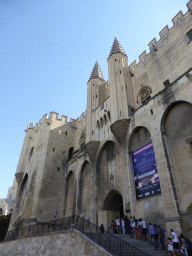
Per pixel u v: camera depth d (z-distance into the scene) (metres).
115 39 31.11
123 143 22.41
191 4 20.77
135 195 19.08
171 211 14.82
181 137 16.47
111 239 12.88
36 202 29.16
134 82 26.16
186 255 11.48
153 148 18.31
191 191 14.45
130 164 20.73
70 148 37.88
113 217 22.86
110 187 23.05
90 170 27.80
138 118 21.06
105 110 26.62
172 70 20.91
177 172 15.88
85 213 25.36
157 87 22.19
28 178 36.16
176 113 17.50
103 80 33.75
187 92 16.50
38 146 35.91
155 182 17.34
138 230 15.29
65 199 31.31
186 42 20.27
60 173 33.75
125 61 28.22
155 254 11.90
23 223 27.75
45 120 38.56
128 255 11.18
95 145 26.72
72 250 13.73
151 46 24.92
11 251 21.83
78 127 39.19
